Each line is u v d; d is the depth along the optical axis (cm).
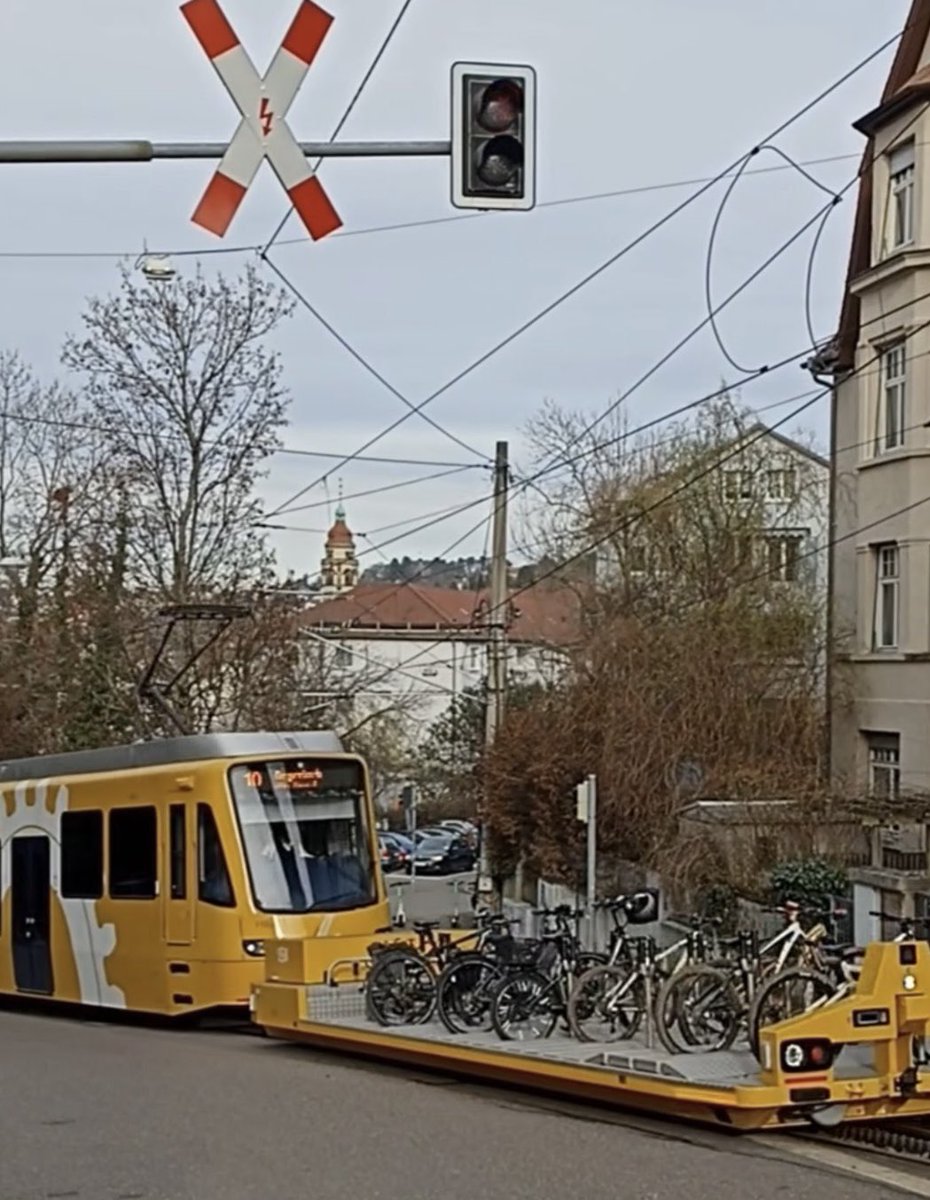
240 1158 1112
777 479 4562
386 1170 1070
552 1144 1161
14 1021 2305
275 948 1783
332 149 1136
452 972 1564
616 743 3319
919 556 3008
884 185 3067
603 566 4612
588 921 2345
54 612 4459
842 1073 1204
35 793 2411
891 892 2261
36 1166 1095
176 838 2105
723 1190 1012
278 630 4150
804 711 3409
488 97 1117
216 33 1131
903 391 3064
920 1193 1013
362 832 2127
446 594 9088
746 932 1791
